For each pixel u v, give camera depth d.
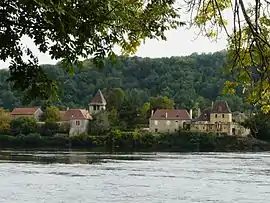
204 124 148.75
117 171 56.38
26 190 38.16
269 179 48.25
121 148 131.00
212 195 36.81
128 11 8.96
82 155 92.88
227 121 145.50
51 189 39.03
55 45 8.84
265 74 8.22
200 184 43.66
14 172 52.88
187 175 52.19
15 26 8.34
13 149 118.62
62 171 55.34
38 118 159.88
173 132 141.62
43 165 64.06
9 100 194.88
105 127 145.50
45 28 8.30
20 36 8.46
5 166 61.16
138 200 34.12
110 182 44.59
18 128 143.25
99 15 8.34
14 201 32.94
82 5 8.18
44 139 137.50
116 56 9.66
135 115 156.12
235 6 8.02
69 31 8.32
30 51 8.85
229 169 60.62
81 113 149.12
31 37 8.49
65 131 147.50
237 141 128.12
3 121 143.50
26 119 145.38
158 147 131.75
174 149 129.50
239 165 67.62
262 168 62.47
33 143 137.62
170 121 152.00
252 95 8.69
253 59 8.44
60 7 7.37
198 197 35.72
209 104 189.00
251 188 40.81
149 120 153.50
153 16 9.23
